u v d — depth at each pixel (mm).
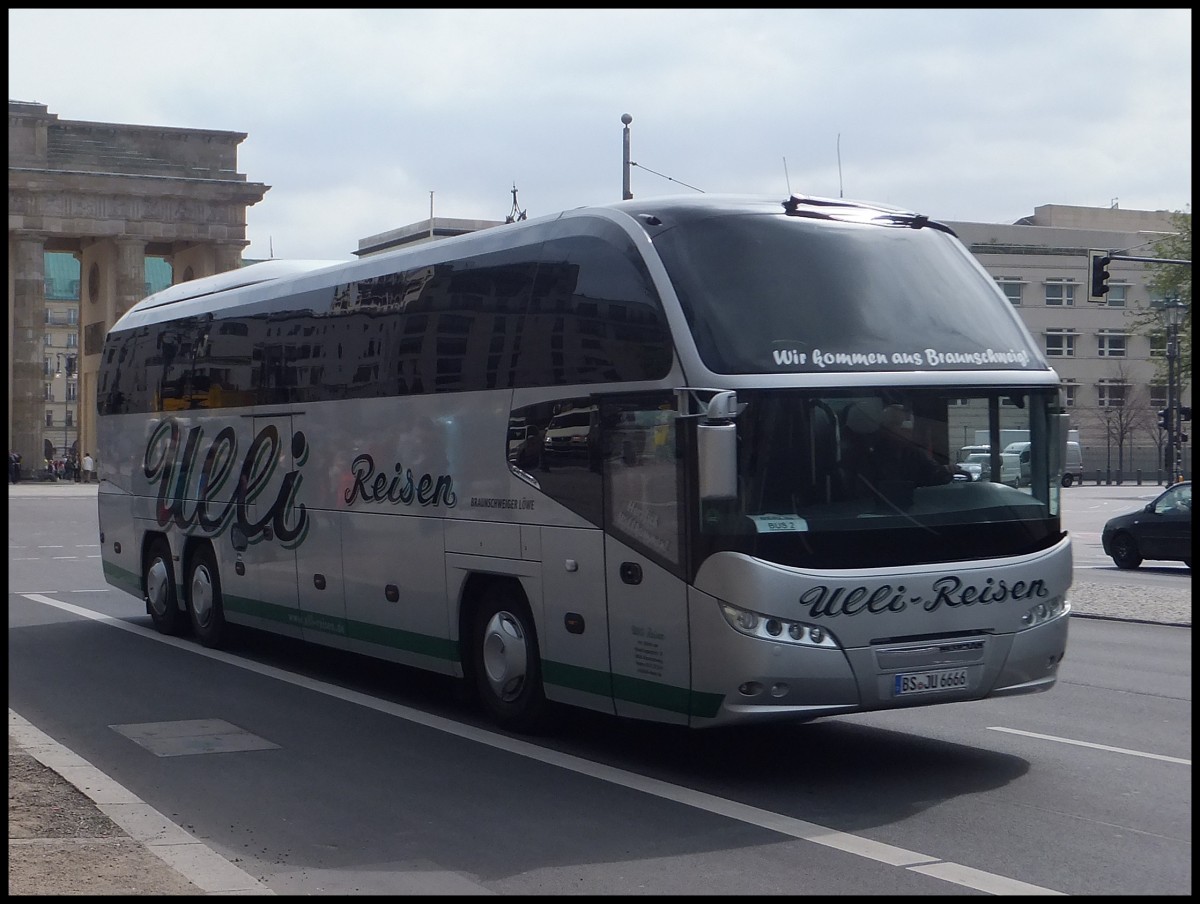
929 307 9188
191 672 13828
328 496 12969
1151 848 7219
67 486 81062
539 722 10289
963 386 8969
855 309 8930
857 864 6941
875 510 8578
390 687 12867
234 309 15195
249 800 8398
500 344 10500
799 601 8281
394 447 11883
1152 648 15258
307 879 6742
